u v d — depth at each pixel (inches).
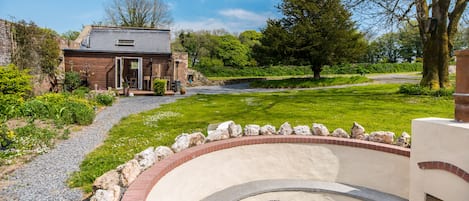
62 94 442.6
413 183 143.3
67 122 296.0
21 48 455.5
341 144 192.4
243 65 1344.7
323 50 884.0
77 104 351.3
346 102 472.4
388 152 177.6
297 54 932.0
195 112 396.8
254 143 191.0
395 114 358.6
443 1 490.0
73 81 586.9
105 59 673.0
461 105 129.7
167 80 702.5
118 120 340.8
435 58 512.4
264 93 690.2
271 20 965.8
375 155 182.7
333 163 194.2
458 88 130.6
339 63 940.6
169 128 295.0
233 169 184.7
